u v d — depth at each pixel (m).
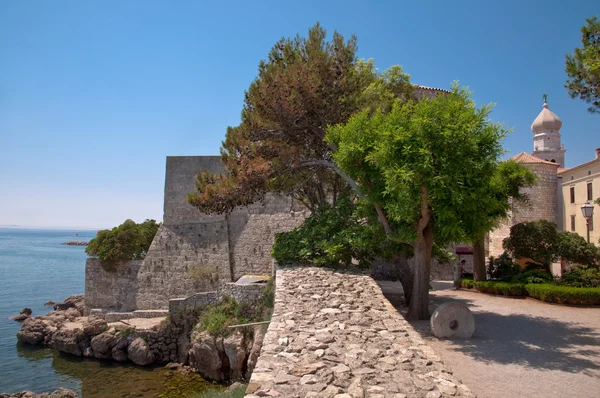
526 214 37.06
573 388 8.03
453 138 11.23
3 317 44.00
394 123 12.54
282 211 32.72
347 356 6.92
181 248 33.75
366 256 15.80
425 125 11.59
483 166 11.70
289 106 17.11
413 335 8.24
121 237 36.00
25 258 129.88
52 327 32.59
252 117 18.75
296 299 10.87
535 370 9.09
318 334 8.05
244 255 32.84
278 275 13.91
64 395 20.84
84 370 25.34
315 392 5.44
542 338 11.84
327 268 15.22
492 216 15.67
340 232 16.14
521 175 20.78
